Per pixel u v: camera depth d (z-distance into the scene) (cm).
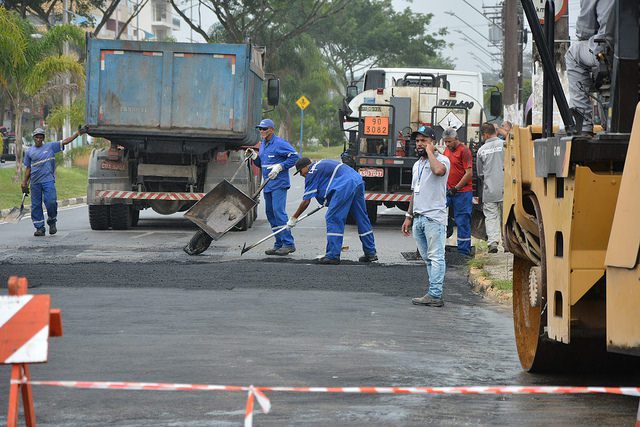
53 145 4131
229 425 1313
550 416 1376
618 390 1062
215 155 4425
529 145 1609
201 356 1759
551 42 1481
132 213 4606
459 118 4803
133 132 4231
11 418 949
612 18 1430
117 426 1309
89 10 12025
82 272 2881
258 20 10256
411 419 1352
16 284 981
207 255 3419
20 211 4119
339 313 2286
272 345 1875
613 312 1252
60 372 1619
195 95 4234
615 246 1248
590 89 1587
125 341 1897
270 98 4747
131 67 4241
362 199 3186
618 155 1353
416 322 2198
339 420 1344
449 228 3612
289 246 3453
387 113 4781
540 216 1528
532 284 1573
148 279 2767
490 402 1459
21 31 7125
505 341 1997
